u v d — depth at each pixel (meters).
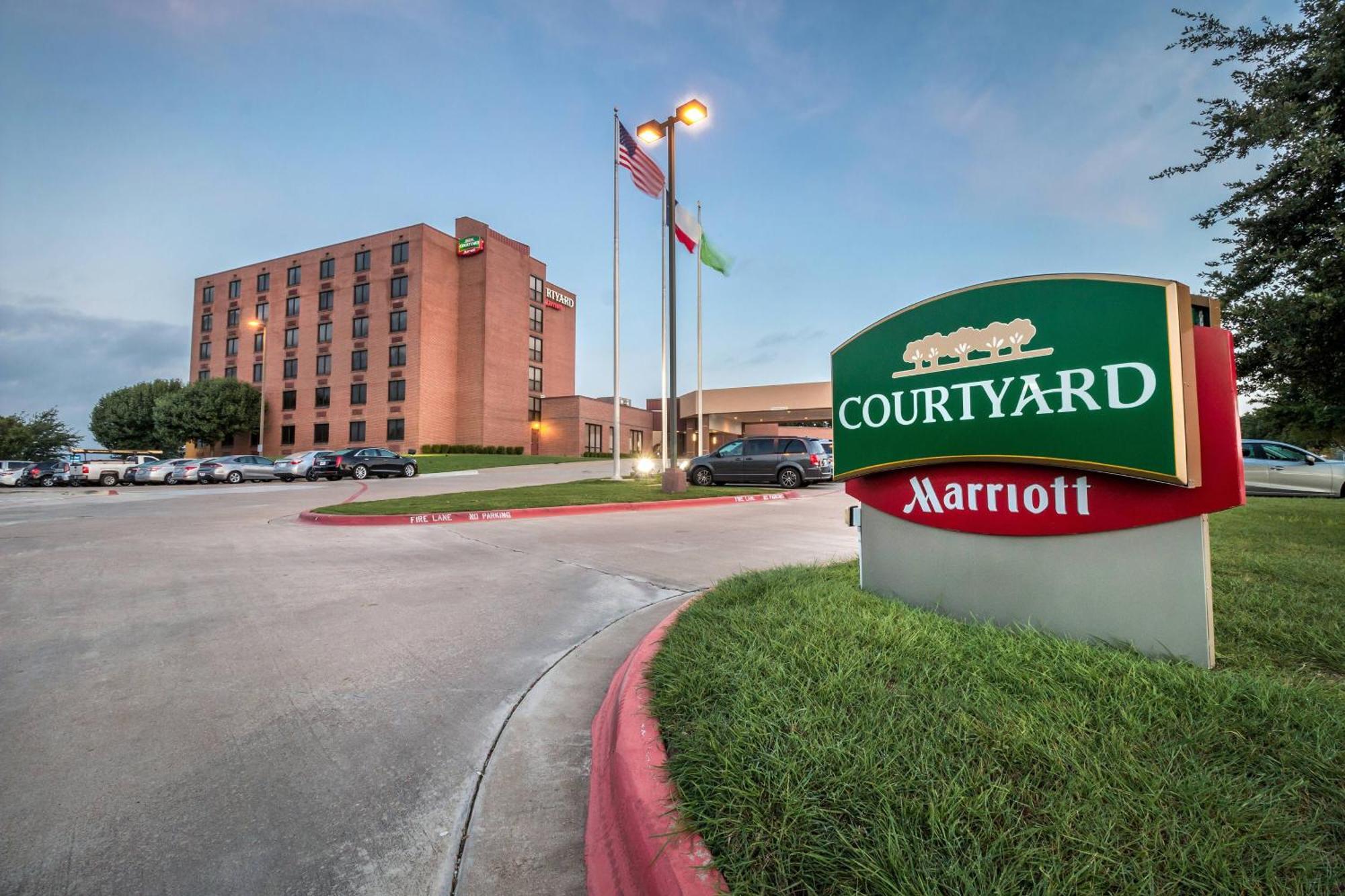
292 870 1.98
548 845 2.11
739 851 1.66
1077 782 1.80
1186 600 2.81
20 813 2.26
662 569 6.63
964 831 1.62
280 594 5.61
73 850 2.06
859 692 2.46
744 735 2.14
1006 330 3.32
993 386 3.37
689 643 3.24
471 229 41.56
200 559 7.31
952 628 3.24
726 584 4.70
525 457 38.75
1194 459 2.72
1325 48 5.71
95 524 10.95
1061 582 3.20
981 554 3.52
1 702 3.26
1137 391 2.84
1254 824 1.62
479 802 2.37
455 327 41.44
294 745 2.81
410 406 38.22
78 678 3.59
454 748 2.80
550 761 2.69
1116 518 3.00
